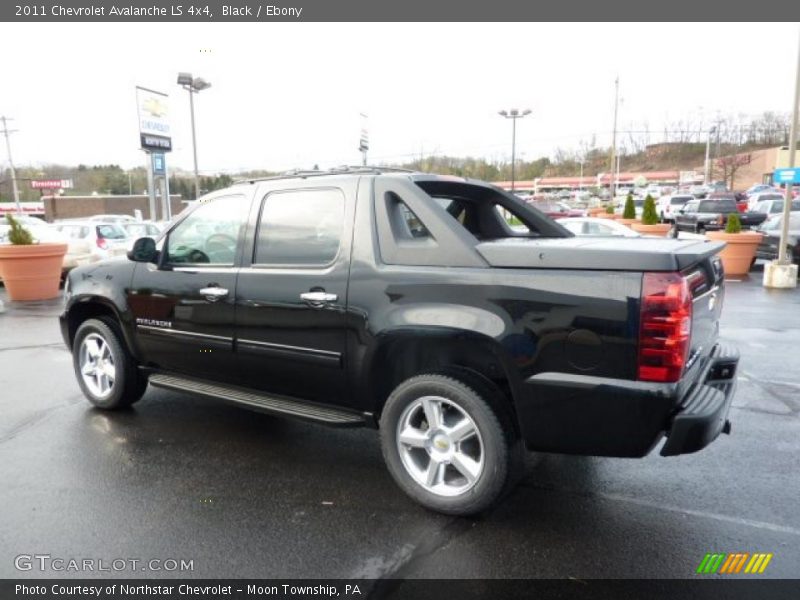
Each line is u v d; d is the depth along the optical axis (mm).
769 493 3562
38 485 3725
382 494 3604
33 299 11805
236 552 3000
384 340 3367
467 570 2842
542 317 2963
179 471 3916
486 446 3145
